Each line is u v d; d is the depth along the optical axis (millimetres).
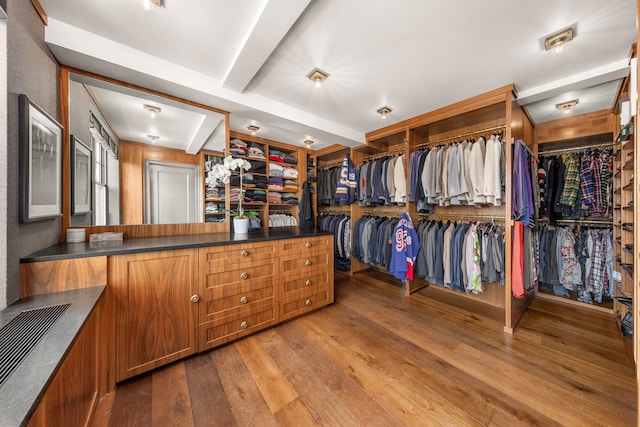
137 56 1614
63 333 806
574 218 2824
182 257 1588
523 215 2172
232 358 1657
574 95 2186
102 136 1819
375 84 2066
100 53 1480
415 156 2852
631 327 1901
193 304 1630
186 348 1603
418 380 1452
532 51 1619
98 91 1769
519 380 1454
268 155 3613
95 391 1176
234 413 1210
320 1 1224
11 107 1020
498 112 2395
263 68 1833
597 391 1364
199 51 1628
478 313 2416
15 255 1064
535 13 1300
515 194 2145
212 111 2213
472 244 2426
